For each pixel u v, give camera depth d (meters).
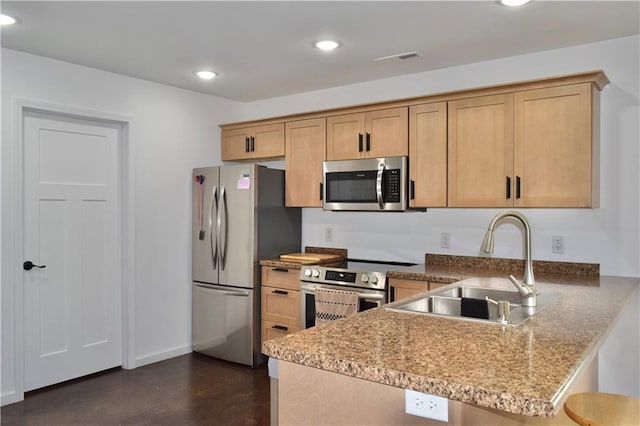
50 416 3.15
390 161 3.69
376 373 1.30
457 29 2.95
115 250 4.07
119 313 4.09
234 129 4.71
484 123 3.32
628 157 3.11
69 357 3.78
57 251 3.70
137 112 4.10
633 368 3.05
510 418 1.31
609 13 2.71
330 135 4.05
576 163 3.00
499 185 3.27
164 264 4.32
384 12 2.68
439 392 1.21
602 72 2.92
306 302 3.87
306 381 1.56
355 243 4.32
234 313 4.24
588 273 3.23
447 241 3.82
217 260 4.34
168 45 3.24
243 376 3.93
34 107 3.46
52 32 3.00
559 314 1.98
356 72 3.90
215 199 4.34
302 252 4.64
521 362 1.35
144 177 4.16
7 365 3.33
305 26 2.89
